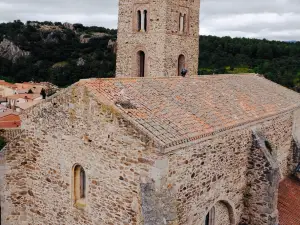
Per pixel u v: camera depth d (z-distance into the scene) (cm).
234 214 1722
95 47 12938
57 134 1499
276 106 2111
